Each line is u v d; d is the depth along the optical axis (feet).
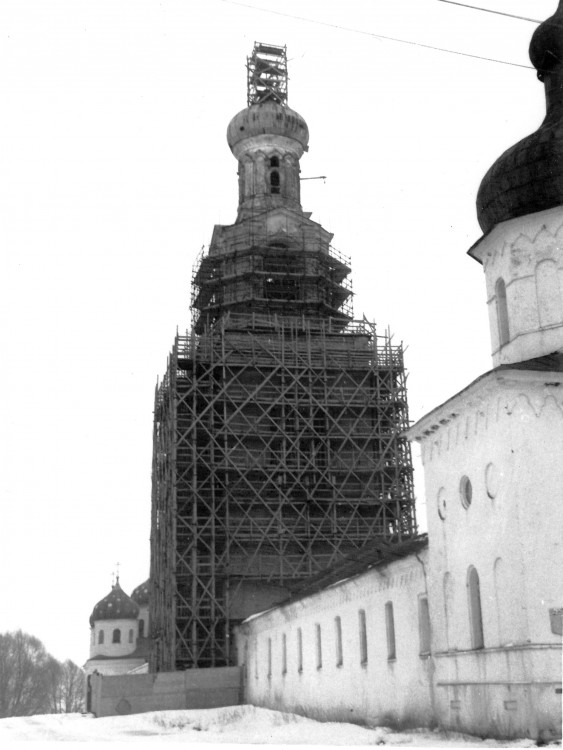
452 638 90.38
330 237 223.51
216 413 196.65
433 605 94.94
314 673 134.31
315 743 98.99
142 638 335.88
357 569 123.24
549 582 77.15
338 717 123.24
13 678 392.68
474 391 84.53
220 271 216.95
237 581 189.47
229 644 184.75
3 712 382.42
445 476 93.50
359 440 204.54
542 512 78.54
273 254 214.69
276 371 202.28
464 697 87.04
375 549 137.08
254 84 242.78
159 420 221.66
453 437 91.81
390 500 199.31
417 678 99.19
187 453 195.42
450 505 91.86
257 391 199.00
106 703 166.71
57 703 432.25
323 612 132.87
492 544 82.84
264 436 197.26
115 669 323.78
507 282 93.09
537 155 90.02
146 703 168.25
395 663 105.50
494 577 82.33
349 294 221.66
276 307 213.87
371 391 206.39
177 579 186.91
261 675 163.02
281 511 196.13
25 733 134.92
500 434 82.07
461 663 88.02
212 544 187.83
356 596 119.75
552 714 73.46
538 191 90.53
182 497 190.60
